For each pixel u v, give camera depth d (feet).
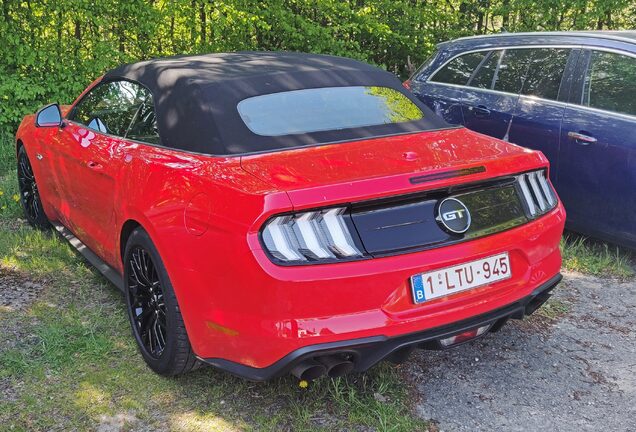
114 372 10.60
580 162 15.78
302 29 30.07
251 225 8.21
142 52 28.09
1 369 10.56
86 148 12.91
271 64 12.25
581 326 12.67
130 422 9.39
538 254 10.04
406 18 32.45
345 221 8.50
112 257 12.23
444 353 11.46
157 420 9.45
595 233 15.94
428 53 33.27
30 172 16.84
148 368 10.75
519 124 17.22
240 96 10.73
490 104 18.17
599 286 14.58
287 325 8.25
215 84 10.85
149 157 10.65
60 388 10.12
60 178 14.33
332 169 9.07
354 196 8.40
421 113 11.91
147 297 10.93
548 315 13.09
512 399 10.18
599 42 16.07
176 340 9.77
